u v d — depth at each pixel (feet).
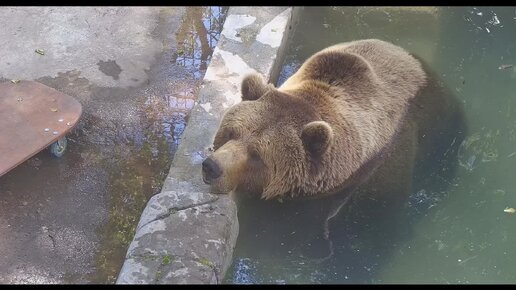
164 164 18.15
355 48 19.34
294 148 15.84
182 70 21.22
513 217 16.78
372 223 16.51
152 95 20.24
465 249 15.98
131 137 18.85
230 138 15.85
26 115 17.79
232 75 19.22
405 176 17.65
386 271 15.39
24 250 15.75
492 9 23.90
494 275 15.38
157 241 14.11
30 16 22.65
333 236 16.15
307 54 22.15
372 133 17.51
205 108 18.06
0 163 16.35
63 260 15.64
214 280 13.84
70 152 18.24
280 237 16.03
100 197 17.19
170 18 23.27
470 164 18.11
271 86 16.49
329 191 17.12
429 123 18.97
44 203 16.87
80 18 22.77
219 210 14.92
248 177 15.79
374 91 17.93
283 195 16.72
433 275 15.35
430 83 19.95
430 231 16.37
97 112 19.47
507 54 21.99
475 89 20.57
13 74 20.39
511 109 19.97
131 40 22.15
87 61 21.16
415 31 23.11
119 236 16.28
